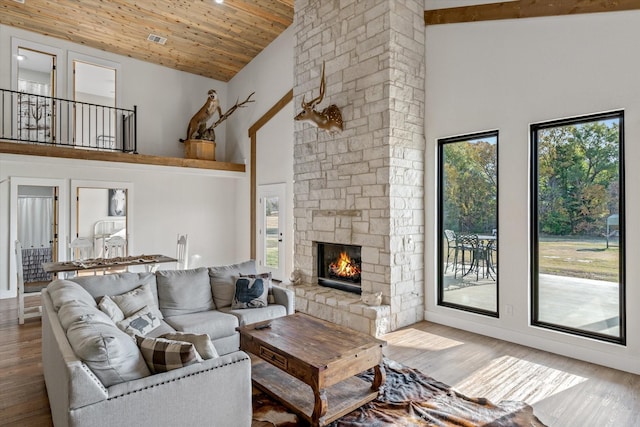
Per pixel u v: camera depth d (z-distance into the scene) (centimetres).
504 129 405
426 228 480
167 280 373
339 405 261
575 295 365
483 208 435
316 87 536
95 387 168
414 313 471
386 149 442
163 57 764
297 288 529
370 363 270
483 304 435
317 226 532
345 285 507
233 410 208
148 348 201
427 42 477
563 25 362
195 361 199
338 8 503
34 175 641
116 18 639
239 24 680
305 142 554
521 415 260
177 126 813
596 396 287
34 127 753
